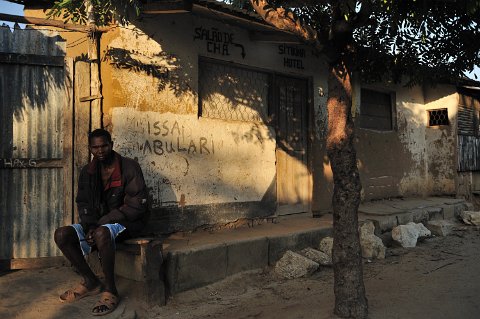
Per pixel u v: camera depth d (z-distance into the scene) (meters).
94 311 3.56
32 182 4.53
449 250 6.17
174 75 5.29
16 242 4.47
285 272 4.96
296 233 5.58
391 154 9.09
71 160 4.60
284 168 6.75
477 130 10.78
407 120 9.62
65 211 4.57
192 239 4.99
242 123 6.07
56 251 4.59
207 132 5.62
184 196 5.35
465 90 10.20
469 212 8.35
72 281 4.21
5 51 4.48
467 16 4.72
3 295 3.83
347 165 3.48
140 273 3.95
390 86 9.11
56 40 4.65
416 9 3.68
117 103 4.77
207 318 3.81
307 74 7.07
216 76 5.94
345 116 3.54
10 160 4.44
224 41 5.91
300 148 7.04
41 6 5.22
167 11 4.75
